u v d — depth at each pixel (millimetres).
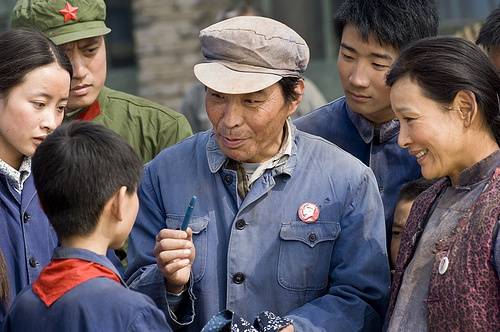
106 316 4230
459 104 4496
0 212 5090
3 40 5004
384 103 5473
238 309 4949
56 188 4348
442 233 4520
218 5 10703
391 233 5531
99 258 4367
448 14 10445
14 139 5008
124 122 6031
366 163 5633
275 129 4949
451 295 4344
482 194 4395
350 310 4922
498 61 5566
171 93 10773
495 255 4277
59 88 5043
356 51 5453
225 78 4824
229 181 5066
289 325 4766
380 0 5406
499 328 4277
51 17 5777
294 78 4938
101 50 5895
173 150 5223
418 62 4520
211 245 5016
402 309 4578
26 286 4719
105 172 4355
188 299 4902
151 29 10758
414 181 5434
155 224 5133
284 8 10711
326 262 5023
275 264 4969
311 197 5023
